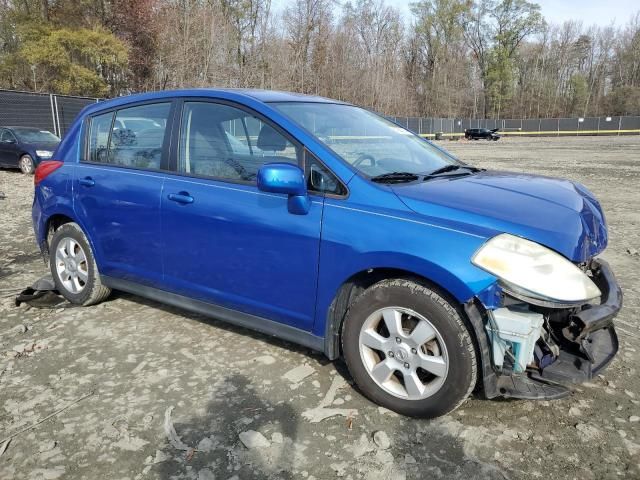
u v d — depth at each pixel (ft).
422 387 8.96
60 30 94.43
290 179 9.24
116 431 8.80
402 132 13.08
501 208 8.86
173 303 12.33
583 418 9.18
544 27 245.45
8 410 9.43
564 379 8.54
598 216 10.00
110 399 9.77
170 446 8.43
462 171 11.57
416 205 8.93
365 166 10.14
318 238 9.50
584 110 255.29
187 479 7.70
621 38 264.11
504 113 253.85
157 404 9.59
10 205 31.42
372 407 9.47
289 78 144.25
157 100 12.51
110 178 12.91
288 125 10.32
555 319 8.86
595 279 9.89
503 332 8.08
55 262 14.62
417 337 8.82
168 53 113.70
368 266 8.96
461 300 8.14
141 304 14.55
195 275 11.52
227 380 10.41
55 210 14.28
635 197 35.32
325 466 7.97
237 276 10.79
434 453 8.26
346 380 10.41
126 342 12.14
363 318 9.35
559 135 192.95
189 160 11.66
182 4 117.80
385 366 9.24
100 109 13.83
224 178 11.02
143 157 12.51
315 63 157.38
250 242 10.40
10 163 48.24
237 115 11.06
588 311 8.46
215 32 120.06
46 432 8.79
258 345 11.94
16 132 48.75
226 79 123.95
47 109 65.00
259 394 9.91
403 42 222.48
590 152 88.69
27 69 102.78
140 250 12.46
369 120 12.62
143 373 10.72
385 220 8.89
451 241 8.32
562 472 7.84
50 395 9.92
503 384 8.64
